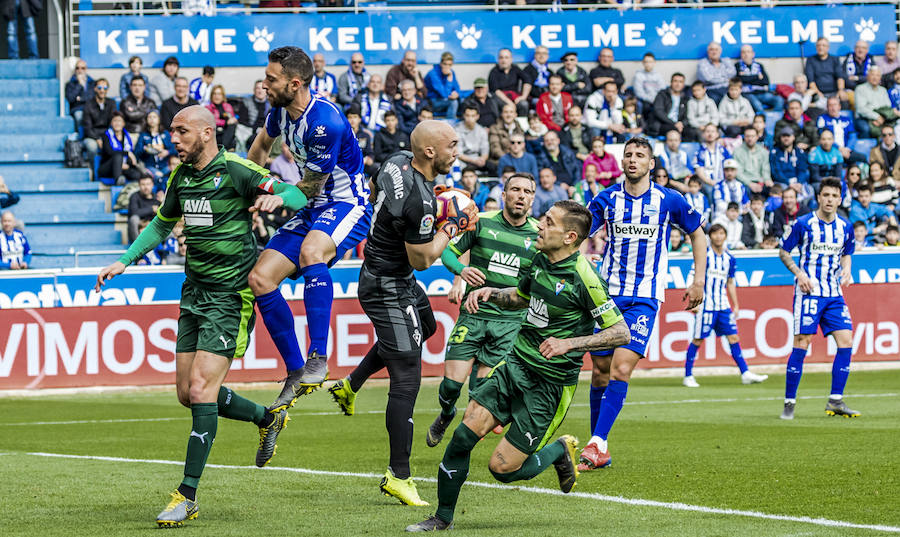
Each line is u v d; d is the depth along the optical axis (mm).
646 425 23359
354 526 12586
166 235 14555
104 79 43625
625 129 45125
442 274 34250
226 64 47094
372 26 48031
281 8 46906
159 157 42344
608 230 18531
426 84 45719
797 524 12398
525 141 42938
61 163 44188
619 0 50531
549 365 12625
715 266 33031
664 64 49375
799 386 32219
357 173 15320
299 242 14961
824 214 24656
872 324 37000
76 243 41750
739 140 45750
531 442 12719
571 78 45906
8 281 32188
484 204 39250
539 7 48906
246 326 14008
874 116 47875
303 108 14484
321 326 14656
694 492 14789
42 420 26125
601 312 12500
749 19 49938
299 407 28969
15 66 47219
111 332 32750
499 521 12836
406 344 14375
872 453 18422
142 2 46938
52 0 51500
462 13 48469
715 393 30781
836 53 50562
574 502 14156
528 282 13102
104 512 13766
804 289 24047
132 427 24547
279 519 13078
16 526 12789
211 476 16781
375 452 19797
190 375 13633
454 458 12281
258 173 13656
